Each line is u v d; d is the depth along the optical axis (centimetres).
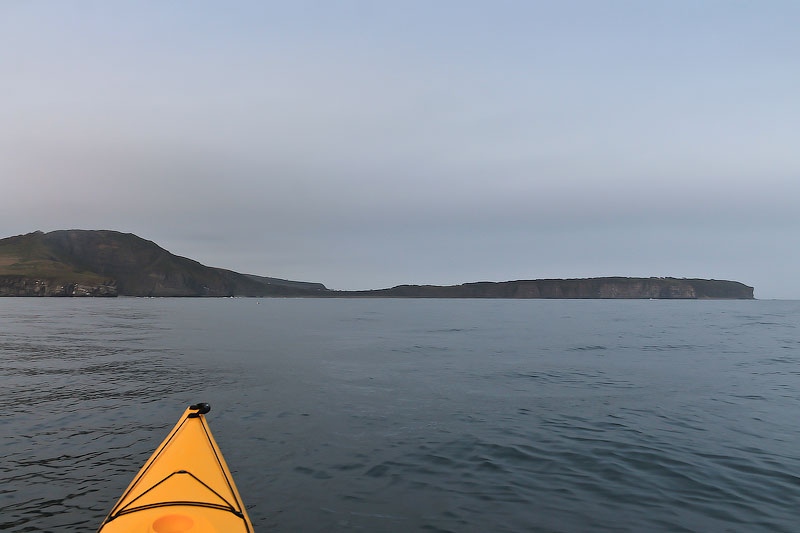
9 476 916
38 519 743
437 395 1734
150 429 1244
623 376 2166
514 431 1268
